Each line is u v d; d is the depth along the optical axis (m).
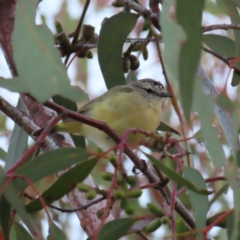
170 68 5.76
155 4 10.15
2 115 14.03
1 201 6.47
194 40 5.97
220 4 8.20
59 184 6.62
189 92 5.76
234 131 6.33
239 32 9.20
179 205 7.76
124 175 5.88
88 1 10.45
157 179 7.72
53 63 5.86
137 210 12.54
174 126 13.58
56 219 12.81
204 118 6.17
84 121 6.66
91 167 6.62
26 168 6.28
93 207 7.95
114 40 10.01
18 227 7.46
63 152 6.46
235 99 14.06
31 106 9.17
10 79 5.64
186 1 6.12
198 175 7.00
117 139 6.84
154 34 11.01
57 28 10.64
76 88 5.73
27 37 6.00
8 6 8.56
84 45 10.42
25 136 9.61
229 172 6.13
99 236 6.64
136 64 10.98
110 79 10.15
